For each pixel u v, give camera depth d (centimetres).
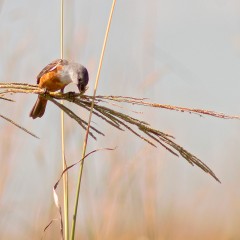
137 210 1191
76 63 1041
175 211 1541
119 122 786
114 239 1188
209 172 789
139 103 778
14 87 773
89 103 791
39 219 1221
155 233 1189
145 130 775
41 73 1054
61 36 878
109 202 1173
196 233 1603
